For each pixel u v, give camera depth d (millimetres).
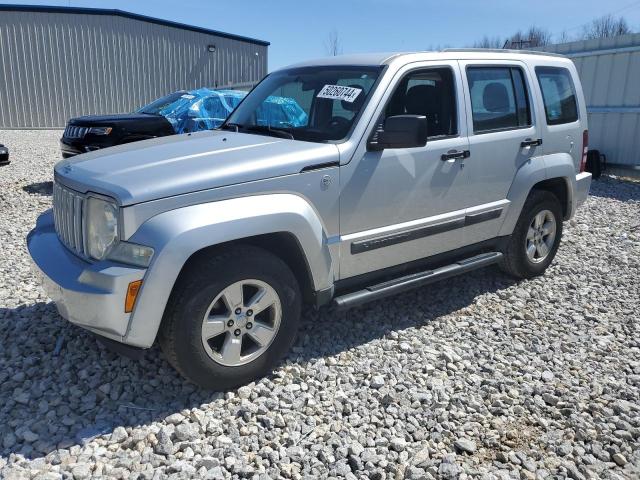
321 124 4184
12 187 9820
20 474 2758
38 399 3416
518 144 5059
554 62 5637
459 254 4879
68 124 9836
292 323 3721
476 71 4805
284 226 3502
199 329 3295
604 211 8672
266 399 3441
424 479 2826
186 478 2787
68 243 3604
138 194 3117
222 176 3350
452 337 4395
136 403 3408
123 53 25062
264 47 29047
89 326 3205
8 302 4770
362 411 3387
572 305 5074
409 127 3750
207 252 3383
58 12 23547
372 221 4074
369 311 4766
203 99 10586
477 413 3414
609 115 11734
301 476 2857
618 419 3371
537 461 3021
